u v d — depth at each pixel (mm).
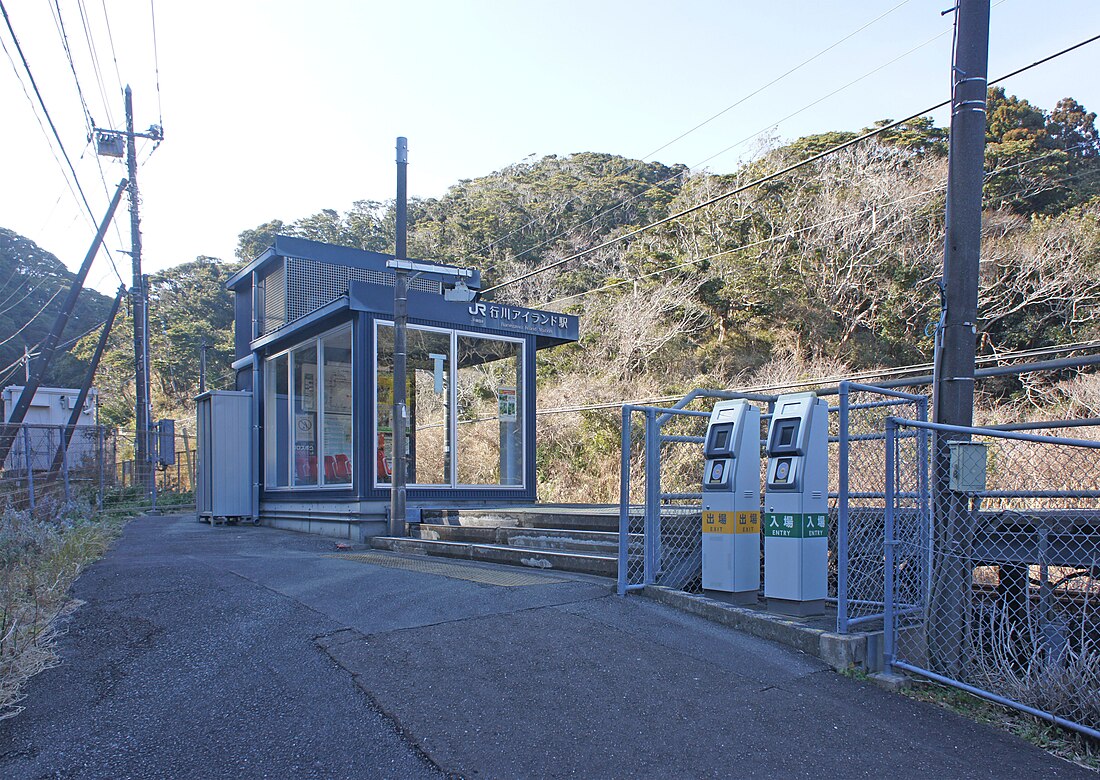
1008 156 29156
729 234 32375
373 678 4672
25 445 12930
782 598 5785
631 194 42344
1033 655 5125
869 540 6406
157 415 50656
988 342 24938
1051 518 5859
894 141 31359
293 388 13547
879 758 3939
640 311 30797
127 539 11359
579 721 4160
